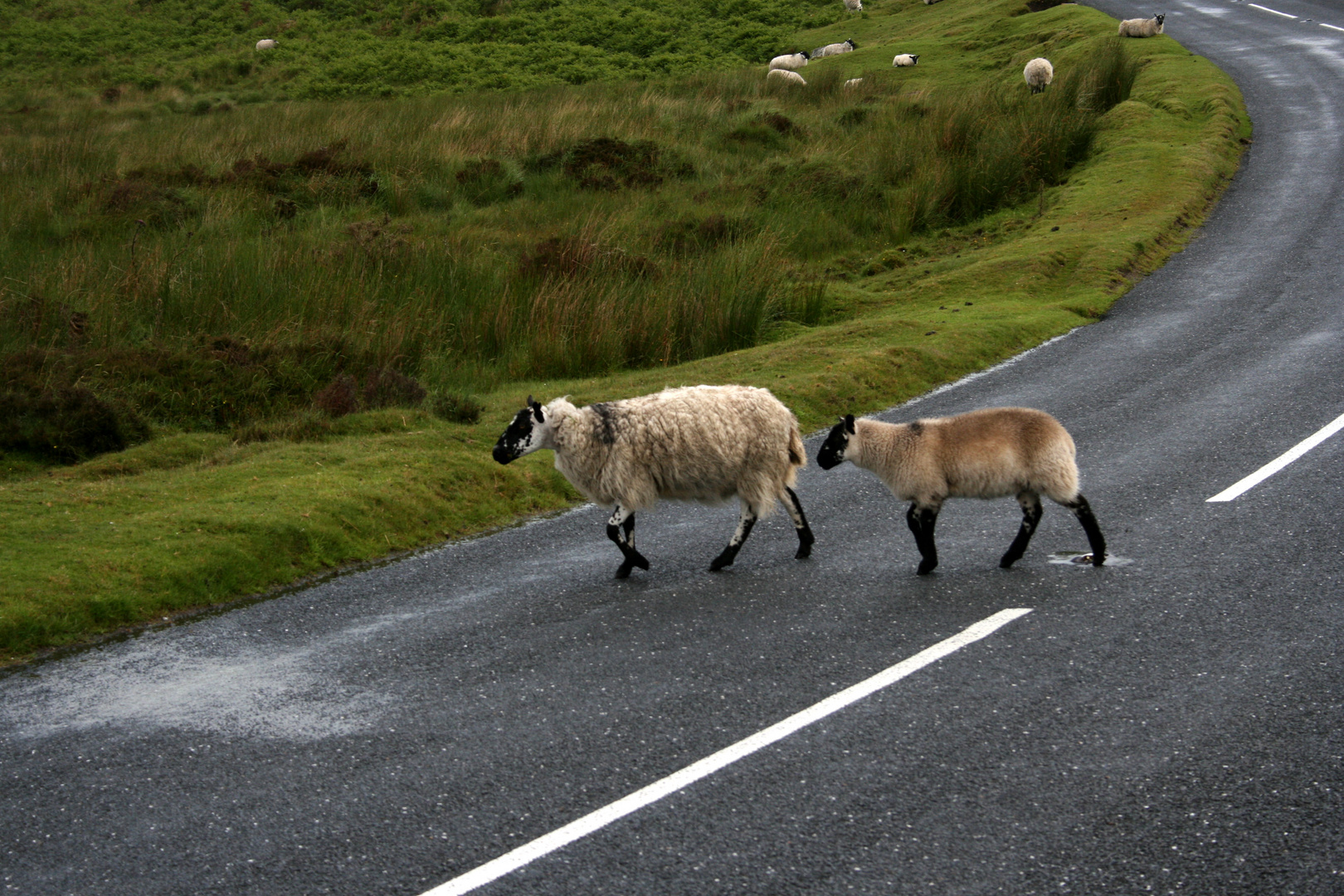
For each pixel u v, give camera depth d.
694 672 5.88
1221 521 7.89
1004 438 7.05
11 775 5.07
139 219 20.59
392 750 5.17
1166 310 16.50
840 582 7.27
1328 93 31.73
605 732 5.25
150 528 8.39
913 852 4.18
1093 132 27.70
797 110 33.28
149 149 26.75
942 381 13.87
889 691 5.51
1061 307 17.06
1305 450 9.41
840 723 5.20
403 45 50.34
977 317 16.64
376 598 7.53
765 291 17.98
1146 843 4.17
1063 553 7.57
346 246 18.45
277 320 15.06
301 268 16.98
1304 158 25.89
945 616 6.50
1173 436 10.36
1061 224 22.25
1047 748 4.88
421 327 15.61
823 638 6.25
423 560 8.47
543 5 57.41
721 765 4.87
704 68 46.41
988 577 7.16
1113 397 12.16
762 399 7.76
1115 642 5.96
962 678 5.62
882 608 6.69
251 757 5.16
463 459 10.55
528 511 9.88
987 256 21.11
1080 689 5.43
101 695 5.96
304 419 11.84
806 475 10.32
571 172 26.64
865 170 26.88
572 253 18.86
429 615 7.09
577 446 7.57
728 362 14.69
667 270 18.80
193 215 21.78
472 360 15.68
